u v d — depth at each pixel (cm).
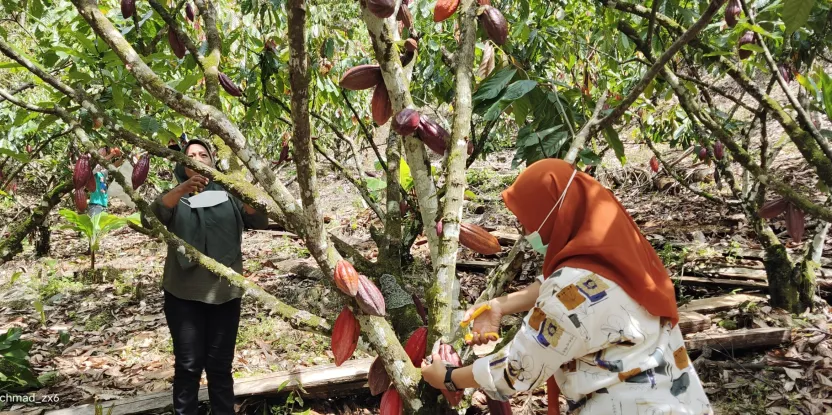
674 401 150
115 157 272
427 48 389
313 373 351
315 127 586
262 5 396
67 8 441
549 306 149
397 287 299
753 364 336
